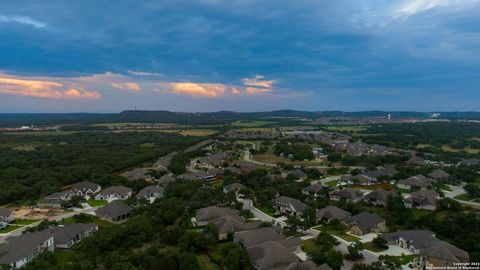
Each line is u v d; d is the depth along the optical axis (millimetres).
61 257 125250
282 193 195750
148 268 109938
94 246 121875
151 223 144875
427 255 117750
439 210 172375
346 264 117125
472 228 139000
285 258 113688
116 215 162875
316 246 131750
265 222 149125
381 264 111438
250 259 115688
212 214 154500
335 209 162625
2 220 157375
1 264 111438
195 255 121062
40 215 172500
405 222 151500
